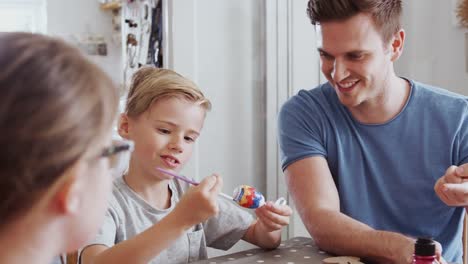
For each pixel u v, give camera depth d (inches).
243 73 85.0
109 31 175.8
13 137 17.9
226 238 56.4
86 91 19.3
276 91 85.9
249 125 85.9
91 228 21.5
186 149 51.8
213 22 82.4
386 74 54.5
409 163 56.4
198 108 52.0
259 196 48.4
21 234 19.4
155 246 40.8
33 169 18.3
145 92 51.0
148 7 99.6
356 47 50.6
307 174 55.2
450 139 56.0
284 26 85.8
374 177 56.7
